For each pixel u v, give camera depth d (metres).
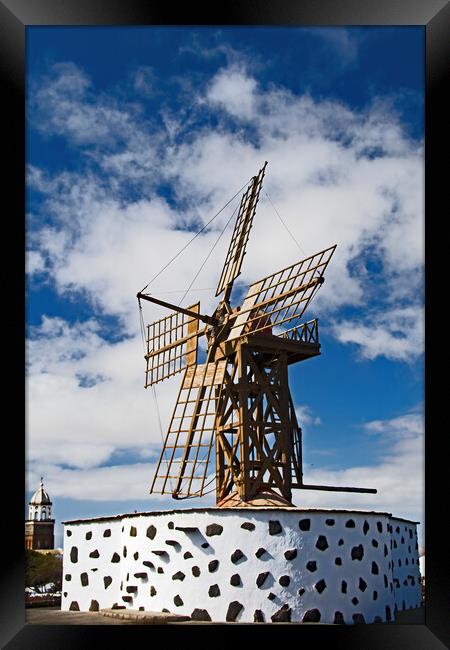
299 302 23.25
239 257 25.86
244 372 23.78
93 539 23.72
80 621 19.77
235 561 20.03
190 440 24.70
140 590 21.50
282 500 23.02
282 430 23.91
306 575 19.97
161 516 21.28
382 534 21.92
